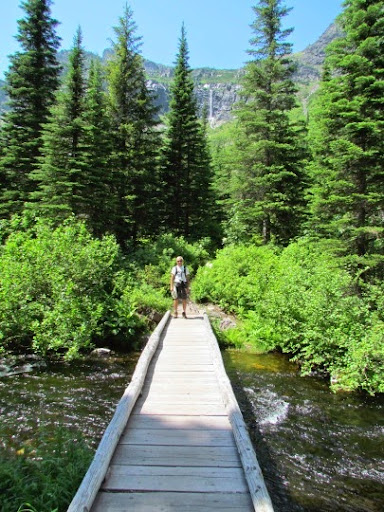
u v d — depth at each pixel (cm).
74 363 960
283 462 542
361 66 1351
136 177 2203
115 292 1289
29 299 1043
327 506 454
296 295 1063
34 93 2017
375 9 1309
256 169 2142
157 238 2439
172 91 2794
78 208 1780
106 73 2295
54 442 545
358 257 1311
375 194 1295
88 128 1730
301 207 2205
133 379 610
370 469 531
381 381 784
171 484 337
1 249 1257
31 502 387
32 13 2153
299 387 834
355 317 951
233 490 328
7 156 1936
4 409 662
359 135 1370
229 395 539
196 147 2831
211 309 1520
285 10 2155
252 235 2384
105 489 328
